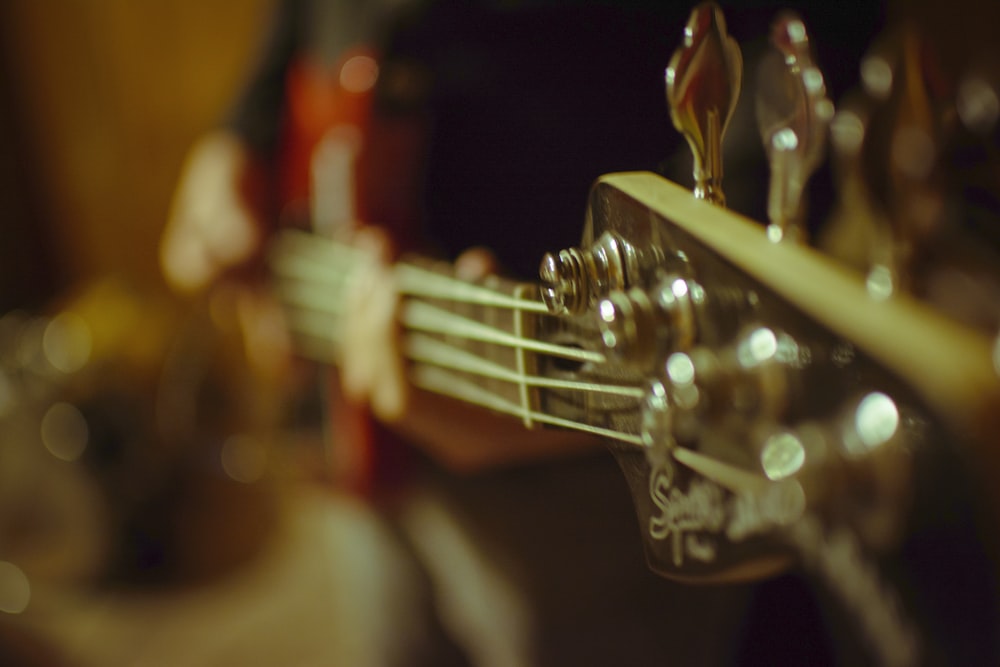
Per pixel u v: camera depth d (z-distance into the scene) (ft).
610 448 1.56
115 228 8.34
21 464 5.60
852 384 1.26
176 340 5.52
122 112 8.03
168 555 5.92
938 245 1.94
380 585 3.20
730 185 1.92
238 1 7.58
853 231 2.04
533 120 2.11
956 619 1.22
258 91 3.46
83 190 8.30
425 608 3.17
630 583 2.37
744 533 1.39
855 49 2.06
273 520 6.48
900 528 1.24
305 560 6.44
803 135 1.51
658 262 1.45
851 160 2.02
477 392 1.83
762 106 1.55
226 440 4.67
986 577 1.17
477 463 2.22
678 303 1.42
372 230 2.55
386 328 2.10
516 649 2.60
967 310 1.88
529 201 2.18
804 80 1.51
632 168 1.97
